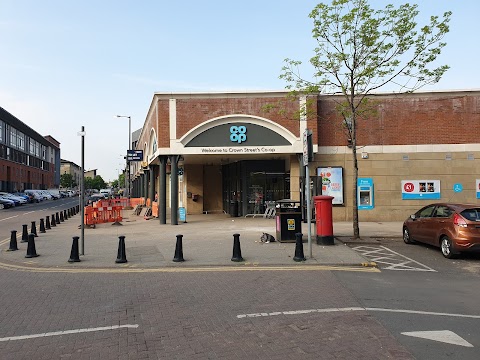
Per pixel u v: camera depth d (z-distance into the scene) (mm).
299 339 4930
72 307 6438
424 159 19453
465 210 10422
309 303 6496
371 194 19438
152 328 5410
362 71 13461
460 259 10508
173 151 18938
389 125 19547
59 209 37062
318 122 19516
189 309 6242
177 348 4707
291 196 19844
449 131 19438
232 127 19047
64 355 4555
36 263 10008
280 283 7887
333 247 11625
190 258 10320
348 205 19516
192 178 27016
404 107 19547
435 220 11273
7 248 12570
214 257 10406
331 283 7887
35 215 29031
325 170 19422
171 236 14547
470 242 9992
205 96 19047
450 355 4434
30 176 81438
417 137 19469
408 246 12531
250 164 23125
